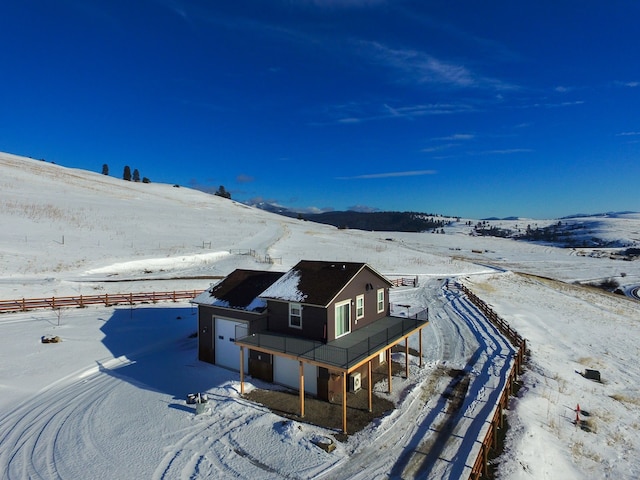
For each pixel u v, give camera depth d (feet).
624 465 46.85
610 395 66.28
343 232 357.61
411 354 76.74
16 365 66.13
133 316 98.17
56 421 49.80
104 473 39.55
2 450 43.60
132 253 155.22
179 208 309.42
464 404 55.67
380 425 49.55
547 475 42.32
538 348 84.33
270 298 62.64
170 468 40.45
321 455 43.16
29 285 109.81
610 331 110.63
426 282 160.66
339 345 56.54
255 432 47.60
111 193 312.50
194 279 135.54
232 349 68.39
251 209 465.88
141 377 64.49
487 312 108.47
